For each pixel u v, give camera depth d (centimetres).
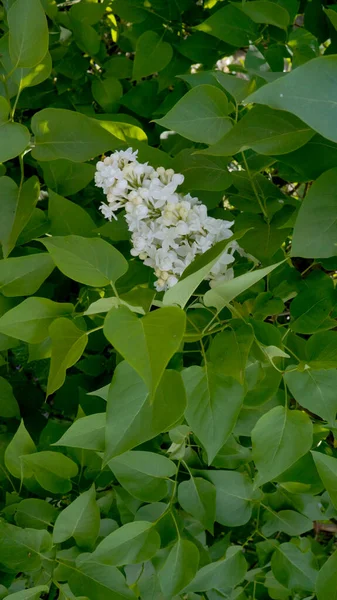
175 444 112
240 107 111
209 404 99
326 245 93
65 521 108
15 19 104
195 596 118
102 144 106
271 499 118
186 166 112
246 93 106
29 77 109
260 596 123
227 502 114
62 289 125
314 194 94
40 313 101
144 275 114
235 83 106
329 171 93
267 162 113
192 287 93
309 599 120
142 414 94
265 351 100
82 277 97
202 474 114
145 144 112
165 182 107
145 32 130
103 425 106
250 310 108
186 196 108
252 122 94
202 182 111
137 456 109
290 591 119
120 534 107
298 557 117
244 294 112
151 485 111
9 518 112
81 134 106
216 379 99
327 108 83
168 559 109
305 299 107
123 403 95
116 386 95
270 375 104
